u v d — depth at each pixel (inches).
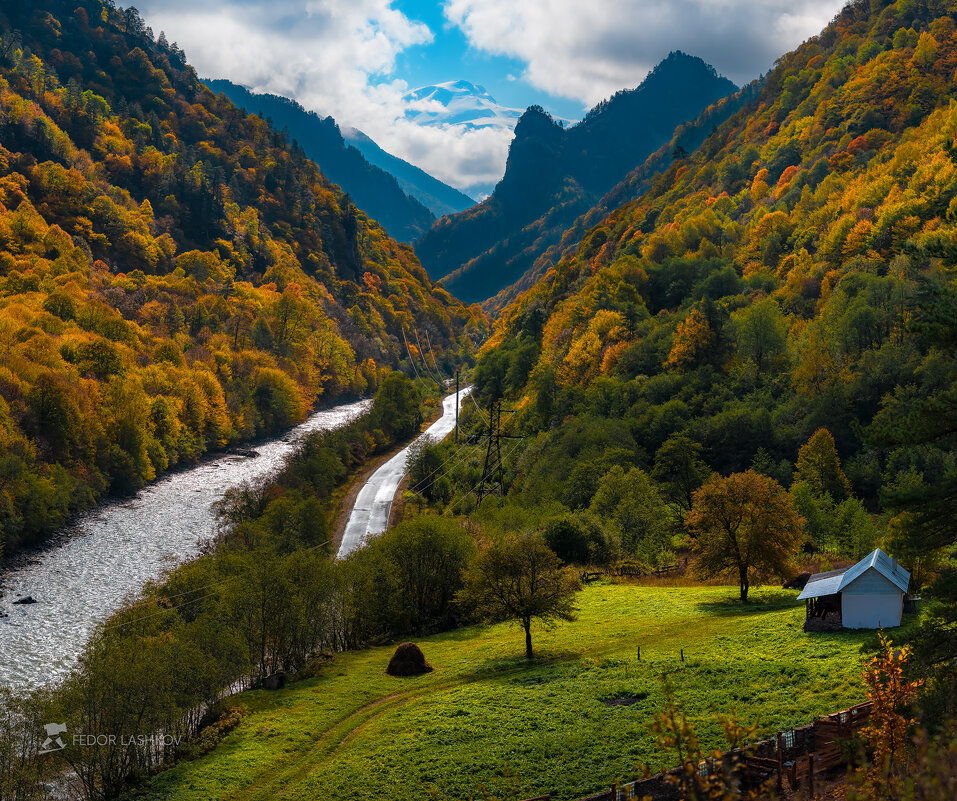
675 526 4616.1
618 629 2773.1
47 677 2795.3
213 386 7327.8
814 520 3846.0
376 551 3449.8
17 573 3949.3
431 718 2094.0
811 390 5442.9
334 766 1856.5
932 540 1163.9
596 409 6333.7
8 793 2009.1
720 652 2271.2
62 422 5285.4
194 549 4461.1
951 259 1247.5
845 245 7386.8
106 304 7819.9
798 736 1435.8
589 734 1811.0
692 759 638.5
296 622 2817.4
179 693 2176.4
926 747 562.9
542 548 2628.0
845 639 2166.6
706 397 5851.4
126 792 1921.8
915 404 1162.0
